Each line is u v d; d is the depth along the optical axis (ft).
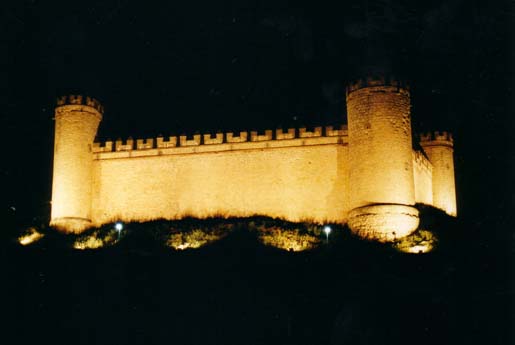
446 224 155.74
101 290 128.26
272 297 121.29
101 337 115.03
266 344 111.04
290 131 163.73
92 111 171.42
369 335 110.73
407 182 147.33
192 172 166.40
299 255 138.51
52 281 132.46
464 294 118.01
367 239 143.33
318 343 110.52
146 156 169.17
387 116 148.77
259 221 156.35
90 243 153.48
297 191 160.76
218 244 145.69
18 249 148.05
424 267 130.52
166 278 130.00
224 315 117.91
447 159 185.16
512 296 115.55
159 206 166.20
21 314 122.21
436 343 108.99
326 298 119.85
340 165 160.04
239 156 165.07
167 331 115.24
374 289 120.88
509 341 108.17
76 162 166.61
